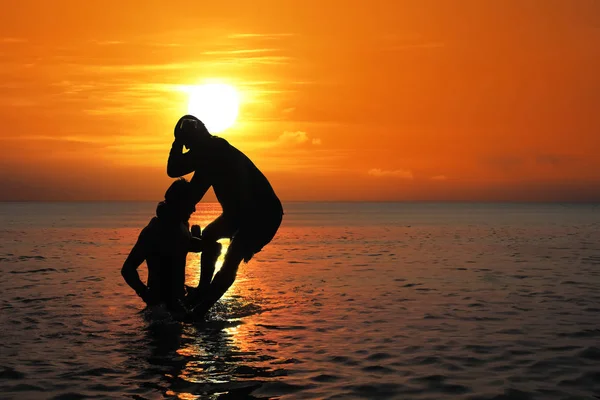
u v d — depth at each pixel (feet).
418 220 210.59
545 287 36.78
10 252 63.00
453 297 32.99
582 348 21.52
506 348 21.57
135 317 26.94
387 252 65.62
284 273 44.80
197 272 47.26
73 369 18.86
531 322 26.13
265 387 17.20
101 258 56.03
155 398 16.26
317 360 20.02
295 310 28.96
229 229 27.61
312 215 312.09
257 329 24.71
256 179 27.40
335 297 32.99
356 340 22.82
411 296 33.37
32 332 23.90
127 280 27.25
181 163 27.45
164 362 19.66
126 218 228.22
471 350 21.31
